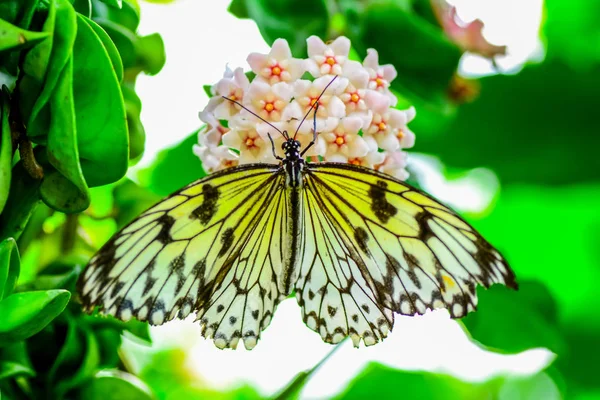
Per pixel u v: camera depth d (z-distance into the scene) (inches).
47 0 30.6
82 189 30.4
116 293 30.9
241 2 34.1
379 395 38.2
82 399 32.1
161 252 31.3
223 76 32.9
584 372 38.4
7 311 30.3
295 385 32.8
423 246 32.0
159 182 36.0
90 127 30.6
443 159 37.7
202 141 33.2
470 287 31.7
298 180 32.1
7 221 30.8
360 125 32.5
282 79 32.5
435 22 35.5
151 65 33.4
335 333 32.4
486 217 38.9
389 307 32.2
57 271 32.7
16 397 31.6
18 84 30.5
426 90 34.8
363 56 34.8
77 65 30.5
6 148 30.2
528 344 35.2
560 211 38.5
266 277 32.4
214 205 31.9
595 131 37.0
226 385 38.8
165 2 35.2
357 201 32.5
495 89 36.7
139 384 32.3
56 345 31.9
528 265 39.2
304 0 34.1
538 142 37.3
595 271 38.8
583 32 37.2
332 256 32.6
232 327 32.1
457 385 38.6
